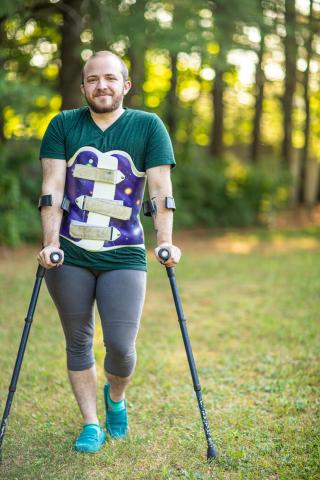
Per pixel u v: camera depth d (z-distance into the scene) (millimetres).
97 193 2848
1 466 2830
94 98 2779
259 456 2873
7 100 9047
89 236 2828
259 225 16016
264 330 5211
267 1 10562
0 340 4957
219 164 15883
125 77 2863
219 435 3129
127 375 2951
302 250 11328
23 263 9211
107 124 2861
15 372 2816
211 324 5566
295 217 17891
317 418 3312
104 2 9617
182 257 10273
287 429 3162
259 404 3570
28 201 11133
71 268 2848
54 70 12242
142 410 3518
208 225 15266
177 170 14961
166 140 2877
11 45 10367
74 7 10258
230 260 9844
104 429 3225
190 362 2875
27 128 10430
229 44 10234
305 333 5035
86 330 2949
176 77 15281
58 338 5023
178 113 15523
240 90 18344
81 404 3033
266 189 15680
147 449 2996
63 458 2896
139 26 9547
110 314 2834
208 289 7285
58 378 4051
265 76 17312
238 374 4117
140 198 2934
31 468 2805
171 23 9820
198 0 9883
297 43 12055
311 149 22094
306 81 18266
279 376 4023
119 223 2869
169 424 3311
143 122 2867
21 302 6340
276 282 7656
